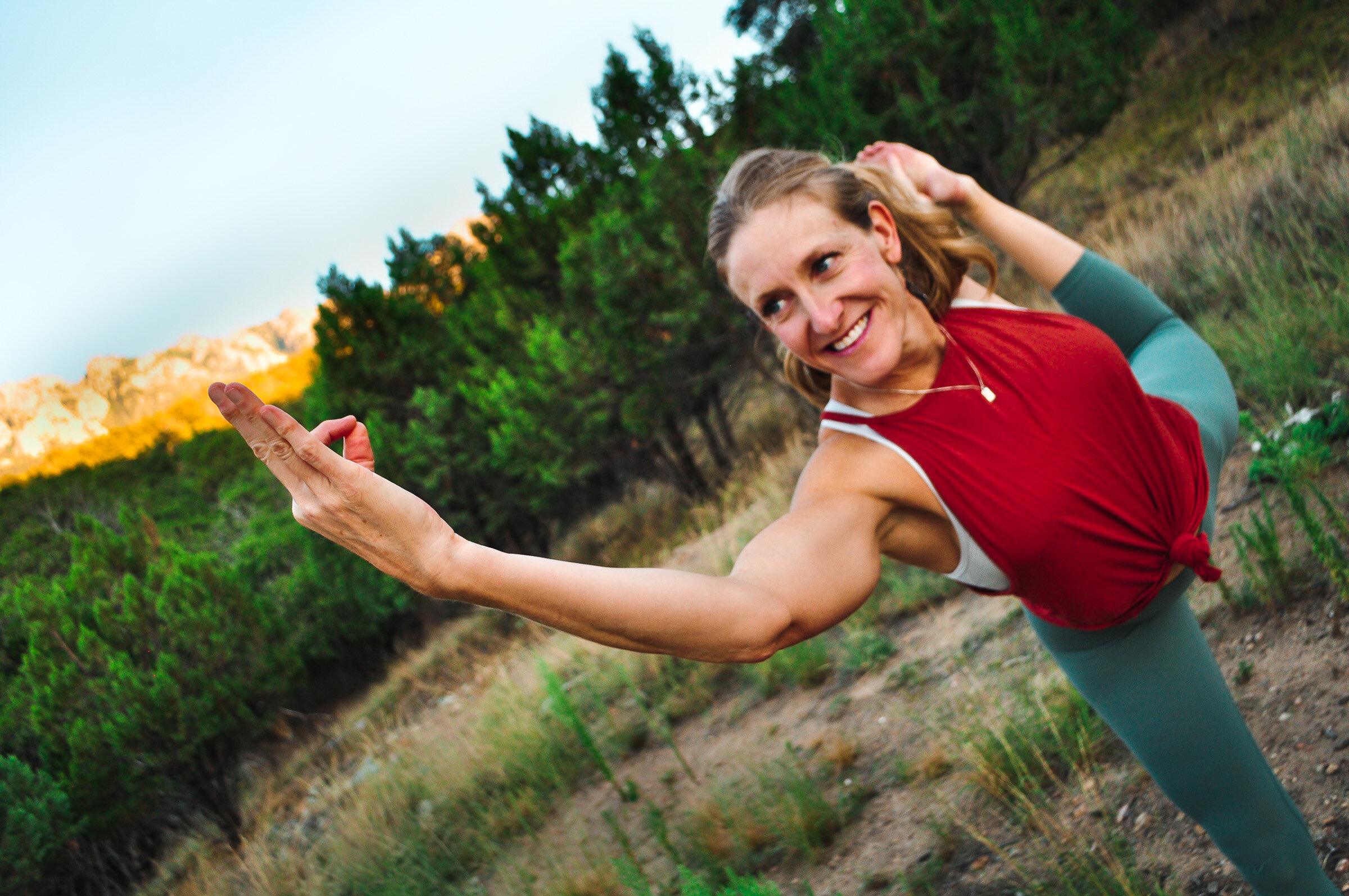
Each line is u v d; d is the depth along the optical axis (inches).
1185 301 209.5
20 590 351.9
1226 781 54.3
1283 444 129.1
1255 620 109.8
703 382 423.2
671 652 39.8
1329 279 173.2
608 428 448.8
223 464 1170.6
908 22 391.2
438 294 703.7
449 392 548.4
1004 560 49.6
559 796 193.3
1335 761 83.9
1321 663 95.8
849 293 47.1
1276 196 217.6
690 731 192.2
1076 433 49.3
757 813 135.6
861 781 135.3
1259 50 406.0
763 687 188.2
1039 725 112.8
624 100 451.5
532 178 579.2
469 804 203.5
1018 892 95.1
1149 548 51.3
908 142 393.4
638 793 168.2
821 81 418.3
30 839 307.9
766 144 421.4
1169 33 546.0
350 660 565.0
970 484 48.3
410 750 270.2
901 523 50.9
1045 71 373.4
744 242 48.0
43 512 857.5
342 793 271.9
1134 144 417.1
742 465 414.6
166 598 353.4
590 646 253.1
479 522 539.2
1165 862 87.1
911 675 154.9
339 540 35.3
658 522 465.7
